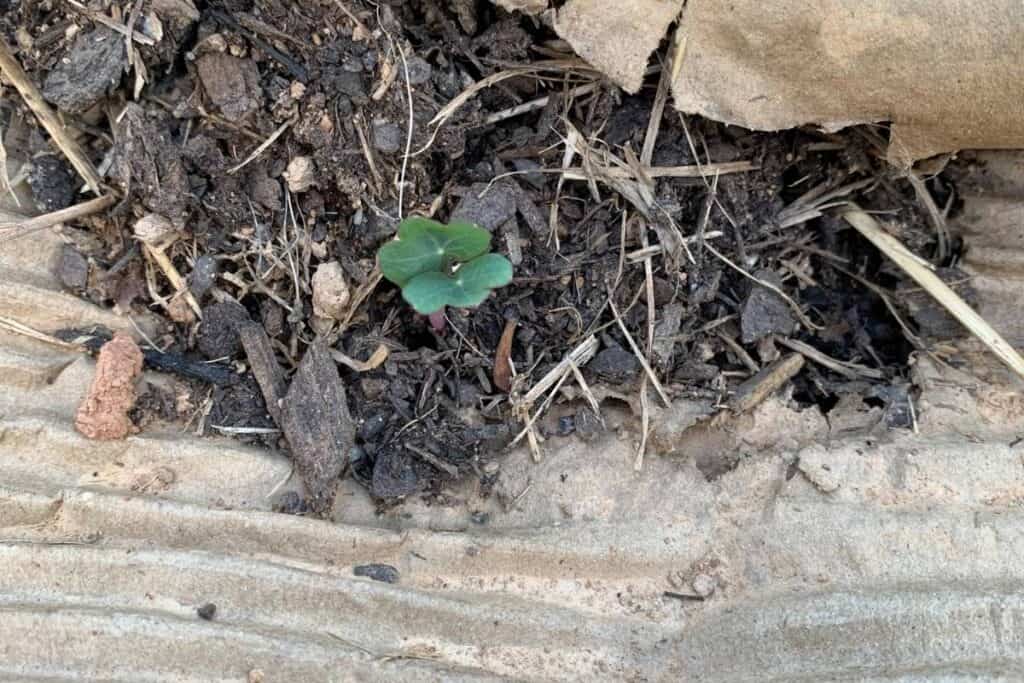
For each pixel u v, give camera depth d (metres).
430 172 0.36
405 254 0.34
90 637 0.34
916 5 0.34
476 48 0.36
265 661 0.34
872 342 0.38
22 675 0.33
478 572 0.35
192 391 0.36
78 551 0.34
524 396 0.36
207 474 0.35
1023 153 0.37
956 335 0.37
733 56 0.35
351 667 0.34
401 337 0.37
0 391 0.36
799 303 0.38
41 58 0.35
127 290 0.36
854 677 0.34
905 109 0.35
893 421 0.36
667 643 0.35
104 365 0.35
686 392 0.37
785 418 0.37
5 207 0.36
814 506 0.35
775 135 0.36
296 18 0.35
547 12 0.35
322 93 0.35
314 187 0.36
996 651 0.34
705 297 0.37
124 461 0.35
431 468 0.36
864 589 0.35
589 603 0.35
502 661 0.34
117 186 0.36
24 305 0.36
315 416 0.36
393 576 0.35
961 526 0.35
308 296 0.36
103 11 0.35
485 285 0.34
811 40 0.34
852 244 0.38
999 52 0.34
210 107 0.35
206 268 0.36
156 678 0.33
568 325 0.37
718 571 0.35
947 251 0.37
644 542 0.35
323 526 0.35
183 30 0.35
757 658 0.34
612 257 0.37
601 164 0.36
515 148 0.36
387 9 0.35
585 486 0.36
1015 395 0.36
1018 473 0.35
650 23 0.35
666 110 0.36
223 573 0.34
